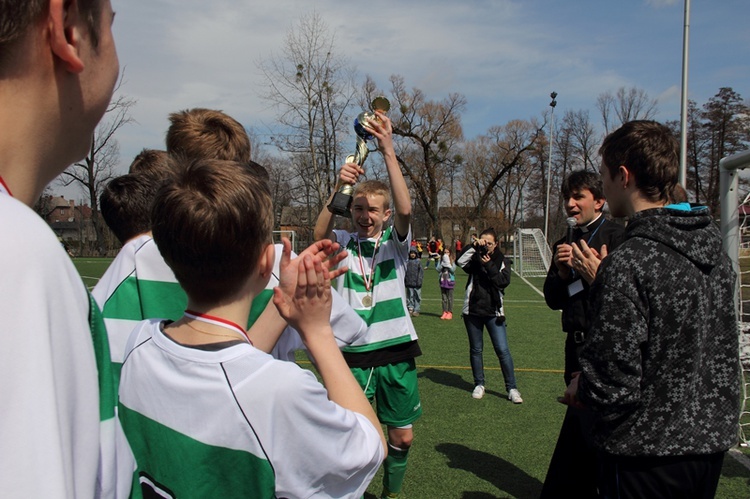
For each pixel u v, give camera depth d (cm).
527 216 5534
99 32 73
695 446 182
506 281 581
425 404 574
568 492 297
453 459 429
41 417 54
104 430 75
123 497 96
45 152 70
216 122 198
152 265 176
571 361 331
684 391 184
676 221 190
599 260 276
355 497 119
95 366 66
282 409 107
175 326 123
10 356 54
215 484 110
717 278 194
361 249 351
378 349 339
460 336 983
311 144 2180
